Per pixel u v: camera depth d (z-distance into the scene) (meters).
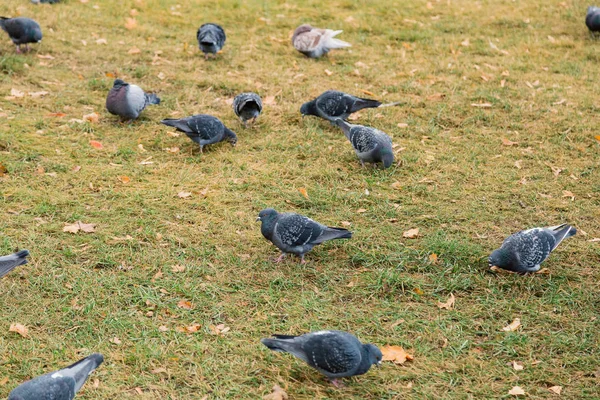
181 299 9.72
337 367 8.03
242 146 14.20
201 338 9.01
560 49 20.06
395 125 15.41
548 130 15.29
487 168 13.72
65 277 10.01
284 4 22.86
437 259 10.79
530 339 9.20
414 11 22.73
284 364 8.67
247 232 11.38
